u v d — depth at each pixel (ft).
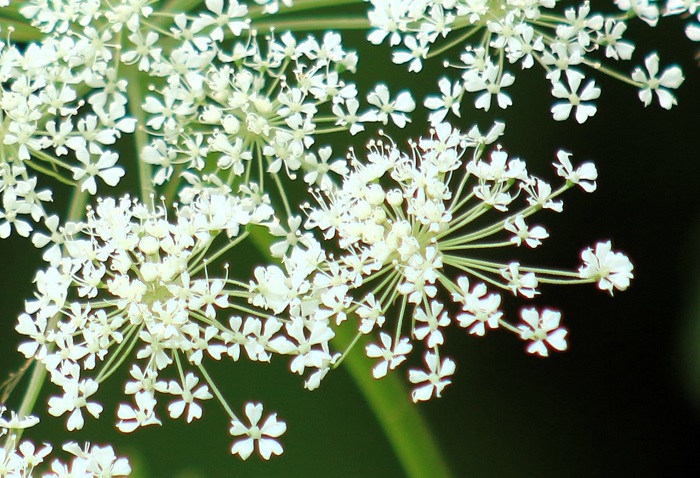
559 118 0.89
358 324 0.95
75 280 0.88
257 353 0.88
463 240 0.87
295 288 0.87
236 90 0.90
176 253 0.88
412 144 0.88
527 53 0.89
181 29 0.90
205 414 0.98
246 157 0.90
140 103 0.91
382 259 0.87
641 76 0.89
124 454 0.97
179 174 0.91
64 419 0.98
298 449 0.98
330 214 0.88
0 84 0.90
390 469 0.98
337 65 0.90
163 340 0.88
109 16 0.90
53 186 0.98
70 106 0.97
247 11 0.90
